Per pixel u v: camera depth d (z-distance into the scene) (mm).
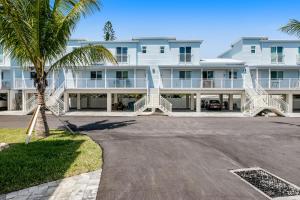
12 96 31234
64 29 12039
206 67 30906
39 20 11398
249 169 7621
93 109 33969
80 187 6184
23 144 10742
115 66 30328
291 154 9469
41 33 11844
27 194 5789
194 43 31953
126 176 6945
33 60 12195
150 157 8914
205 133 14391
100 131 14891
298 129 16125
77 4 12000
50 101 24594
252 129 16109
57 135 13062
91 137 12758
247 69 32031
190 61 31938
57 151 9453
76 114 26141
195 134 14016
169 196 5660
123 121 20328
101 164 7980
